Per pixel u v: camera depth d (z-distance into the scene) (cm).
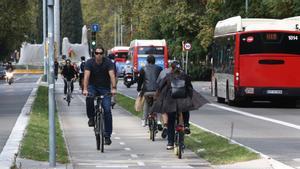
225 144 3350
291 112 6094
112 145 3512
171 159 3002
